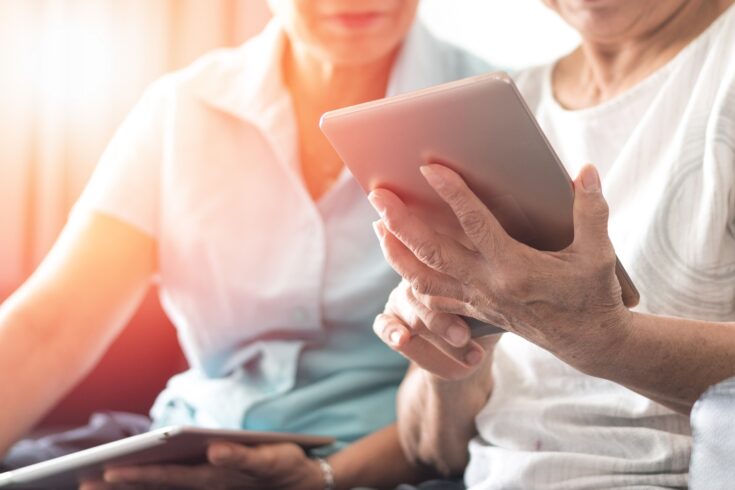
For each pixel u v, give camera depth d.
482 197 1.14
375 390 1.93
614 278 1.13
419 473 1.83
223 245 1.95
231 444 1.60
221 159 1.98
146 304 2.82
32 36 2.75
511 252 1.12
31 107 2.76
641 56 1.52
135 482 1.62
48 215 2.76
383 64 1.96
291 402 1.90
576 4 1.50
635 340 1.19
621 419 1.40
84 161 2.78
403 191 1.19
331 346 1.94
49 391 1.91
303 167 1.97
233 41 2.82
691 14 1.48
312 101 1.97
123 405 2.82
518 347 1.54
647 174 1.43
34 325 1.90
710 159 1.34
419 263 1.22
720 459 1.01
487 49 2.62
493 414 1.51
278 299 1.92
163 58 2.80
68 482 1.58
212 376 2.02
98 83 2.78
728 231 1.35
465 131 1.09
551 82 1.66
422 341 1.43
